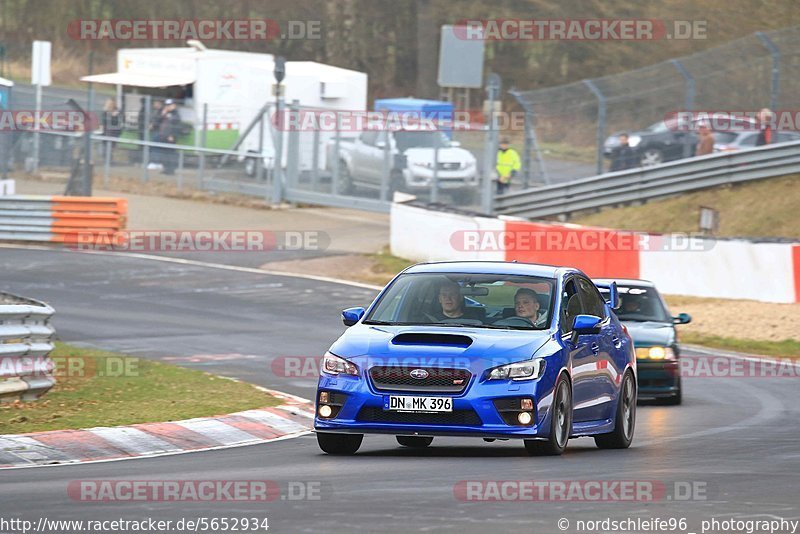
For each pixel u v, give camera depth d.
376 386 34.84
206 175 134.75
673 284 88.38
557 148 134.75
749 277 85.44
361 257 106.50
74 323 75.12
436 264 39.72
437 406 34.38
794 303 83.50
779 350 75.31
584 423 38.00
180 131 137.50
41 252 104.75
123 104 141.62
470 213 102.00
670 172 118.50
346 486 29.16
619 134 129.88
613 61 192.38
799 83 121.94
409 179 121.12
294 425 44.25
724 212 114.69
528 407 34.44
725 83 125.31
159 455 36.34
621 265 89.75
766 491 29.08
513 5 199.00
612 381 39.91
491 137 116.94
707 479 31.05
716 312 82.88
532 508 26.19
